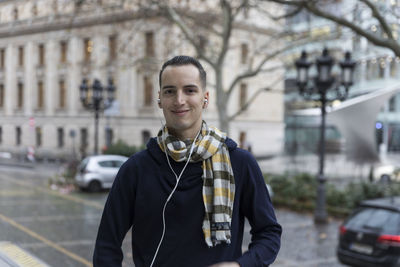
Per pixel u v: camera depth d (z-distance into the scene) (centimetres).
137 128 3181
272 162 3225
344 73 1248
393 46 861
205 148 173
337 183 2000
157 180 174
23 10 3506
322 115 1256
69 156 3180
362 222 711
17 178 2241
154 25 2564
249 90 3497
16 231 883
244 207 183
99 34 3219
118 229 178
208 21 1708
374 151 2073
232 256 174
